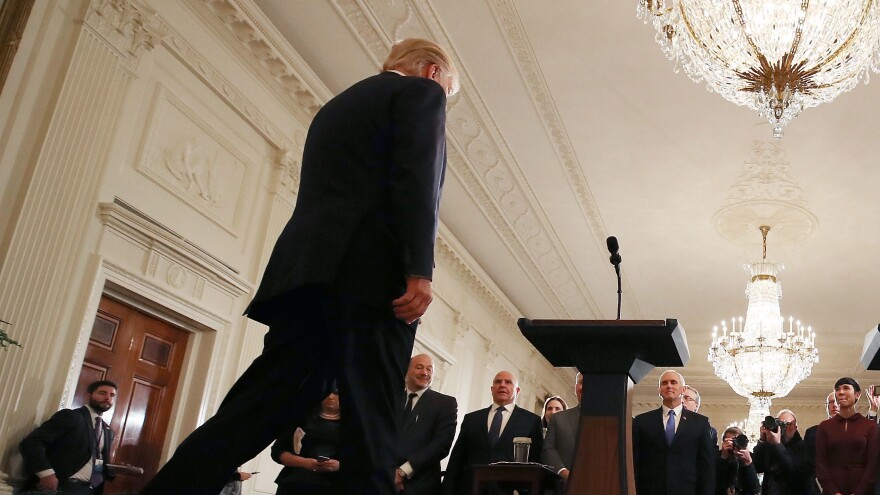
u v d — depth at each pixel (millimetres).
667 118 9211
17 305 5445
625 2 7434
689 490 5168
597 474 2473
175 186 6984
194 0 7109
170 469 1613
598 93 8922
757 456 6438
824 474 5812
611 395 2605
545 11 7754
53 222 5738
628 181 10656
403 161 1812
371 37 8250
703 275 13242
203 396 7160
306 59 8672
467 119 9609
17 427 5367
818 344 15914
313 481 4828
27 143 5691
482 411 5918
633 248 12516
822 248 11859
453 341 12602
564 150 10102
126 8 6422
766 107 6293
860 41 6195
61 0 6035
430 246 1758
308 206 1858
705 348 16859
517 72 8711
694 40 6520
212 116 7500
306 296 1793
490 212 11664
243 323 7746
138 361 6785
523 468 4617
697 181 10453
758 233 11562
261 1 7871
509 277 13938
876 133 9023
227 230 7609
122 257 6395
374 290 1746
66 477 5340
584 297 14555
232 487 6070
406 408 5520
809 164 9797
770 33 5953
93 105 6121
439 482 5328
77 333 5863
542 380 17203
